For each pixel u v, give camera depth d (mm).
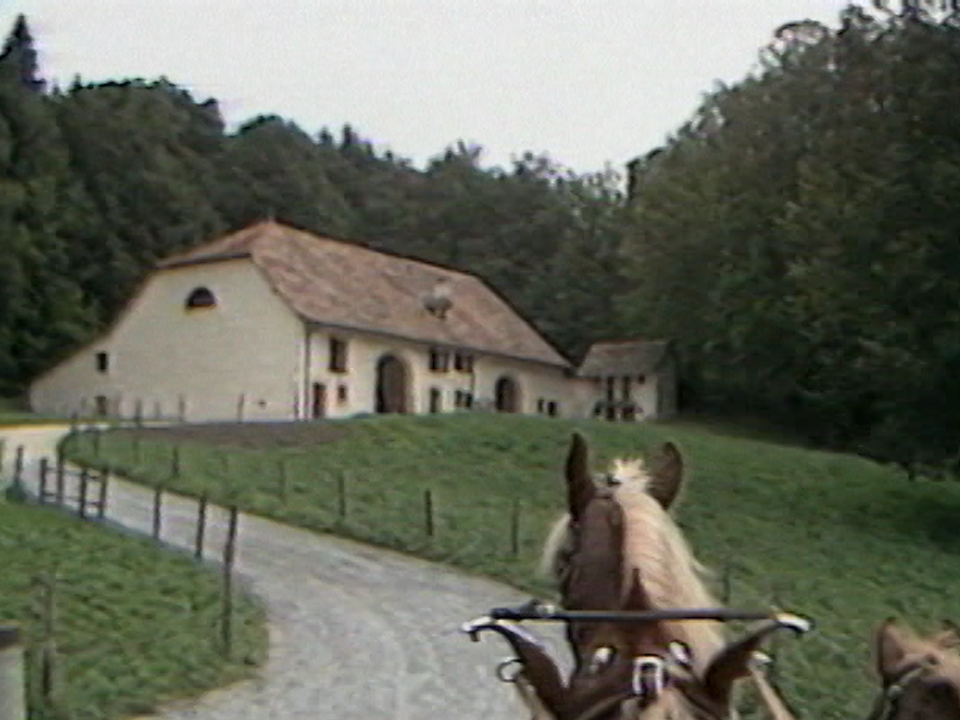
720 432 66688
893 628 6309
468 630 5461
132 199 93250
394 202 117125
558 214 102500
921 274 34625
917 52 37156
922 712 5680
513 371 65938
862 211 36875
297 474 36281
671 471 6516
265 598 23766
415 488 35125
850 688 18562
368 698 17719
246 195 105875
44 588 19188
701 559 28625
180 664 18453
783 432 67938
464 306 67125
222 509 31703
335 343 57188
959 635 6520
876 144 38906
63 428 47781
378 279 63812
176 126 105125
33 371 79125
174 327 60062
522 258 102188
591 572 5746
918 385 35062
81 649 18500
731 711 5129
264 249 59281
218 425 45156
